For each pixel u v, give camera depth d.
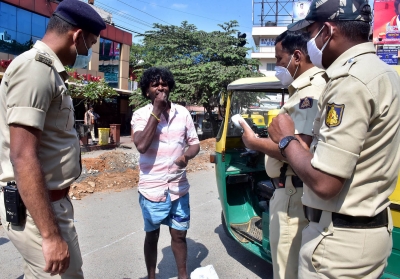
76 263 1.93
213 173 8.89
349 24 1.49
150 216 2.85
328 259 1.50
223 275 3.53
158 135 2.82
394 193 2.28
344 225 1.46
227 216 3.86
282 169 2.19
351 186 1.43
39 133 1.61
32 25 15.67
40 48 1.76
